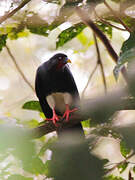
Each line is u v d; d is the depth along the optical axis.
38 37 12.41
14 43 12.62
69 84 10.24
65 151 4.80
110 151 8.66
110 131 5.82
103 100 5.36
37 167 5.82
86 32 12.38
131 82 5.29
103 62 12.85
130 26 8.10
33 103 8.71
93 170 4.62
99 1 6.90
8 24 8.84
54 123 7.83
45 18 8.52
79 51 12.89
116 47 11.66
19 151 3.94
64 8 7.23
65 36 8.47
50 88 10.19
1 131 3.95
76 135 5.98
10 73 13.04
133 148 4.68
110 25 8.31
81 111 6.60
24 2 8.18
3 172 5.76
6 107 11.63
